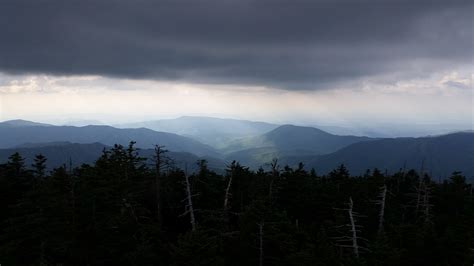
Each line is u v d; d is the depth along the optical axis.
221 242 39.16
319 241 39.81
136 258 35.03
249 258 38.78
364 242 46.25
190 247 32.03
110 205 39.12
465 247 38.91
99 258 37.56
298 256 35.47
